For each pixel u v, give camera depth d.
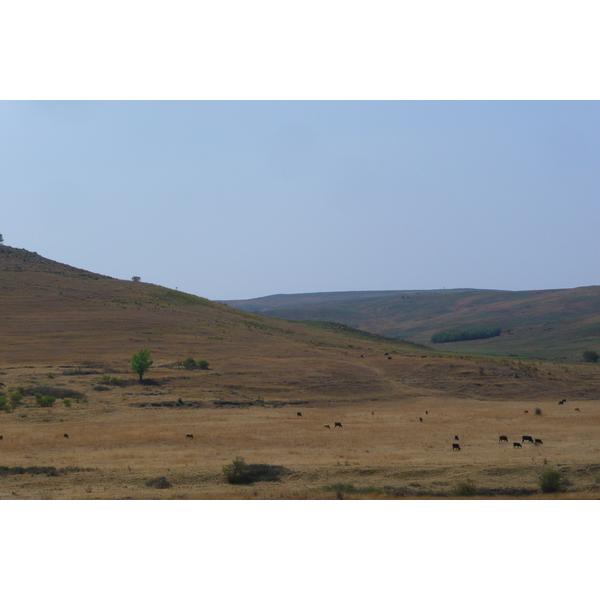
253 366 78.44
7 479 26.41
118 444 36.94
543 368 87.06
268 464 28.45
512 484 25.31
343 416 55.34
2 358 76.06
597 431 44.44
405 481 25.91
